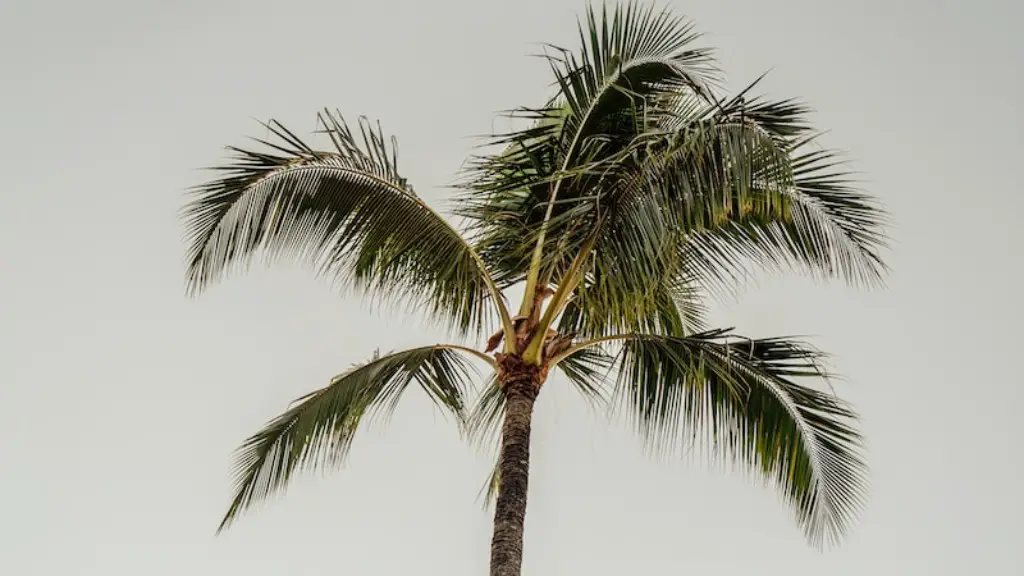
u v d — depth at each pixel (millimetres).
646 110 8023
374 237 8594
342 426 9094
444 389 9500
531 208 8766
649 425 8328
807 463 8414
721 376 8000
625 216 7238
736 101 7051
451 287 8539
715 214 6914
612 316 7695
